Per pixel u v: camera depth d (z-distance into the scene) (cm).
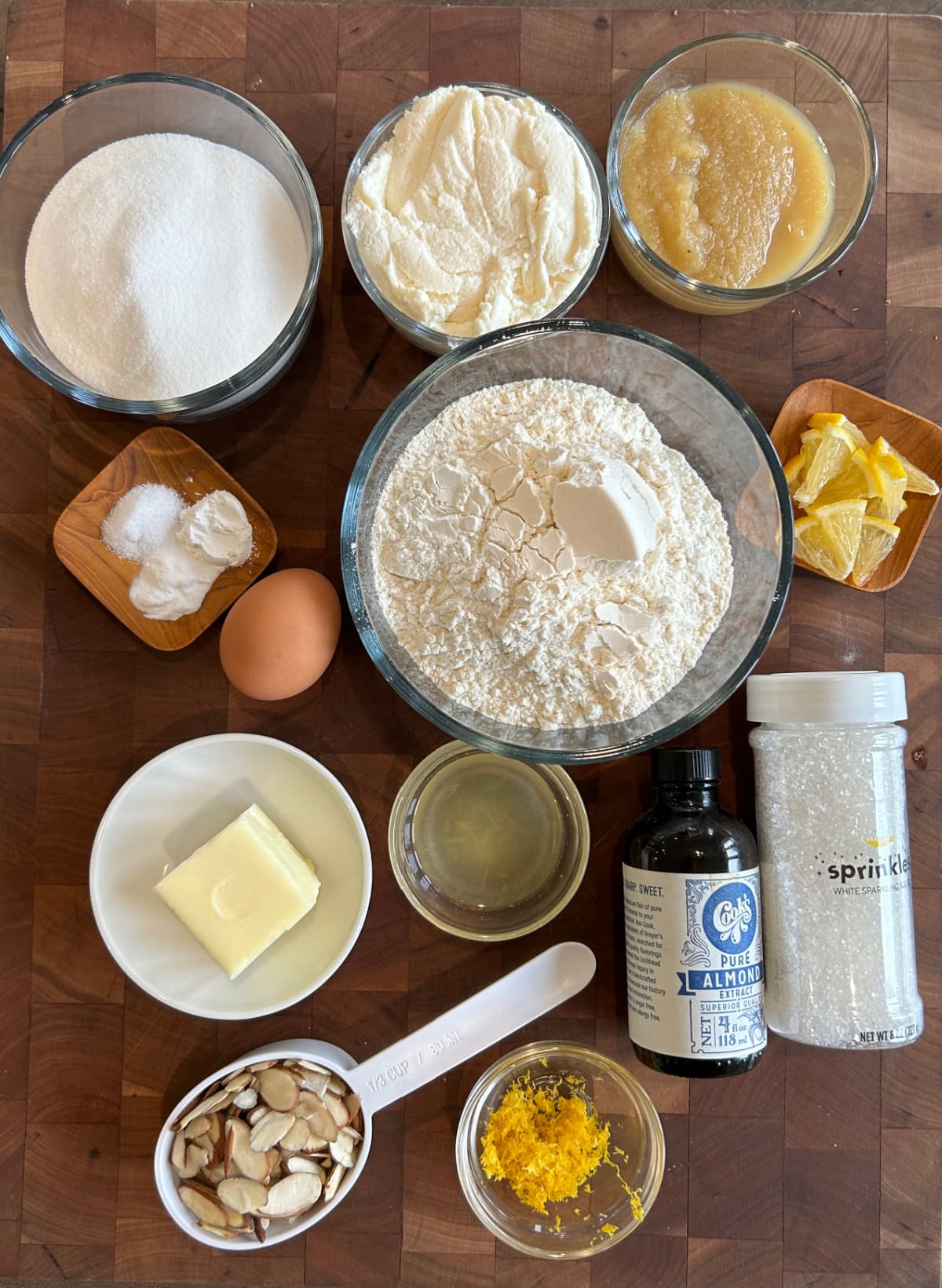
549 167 82
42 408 92
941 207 92
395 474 82
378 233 82
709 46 87
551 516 77
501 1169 87
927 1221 90
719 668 83
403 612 82
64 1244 90
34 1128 91
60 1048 91
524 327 77
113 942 83
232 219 86
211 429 92
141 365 85
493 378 85
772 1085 91
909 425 90
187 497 89
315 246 83
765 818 86
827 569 88
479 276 84
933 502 89
